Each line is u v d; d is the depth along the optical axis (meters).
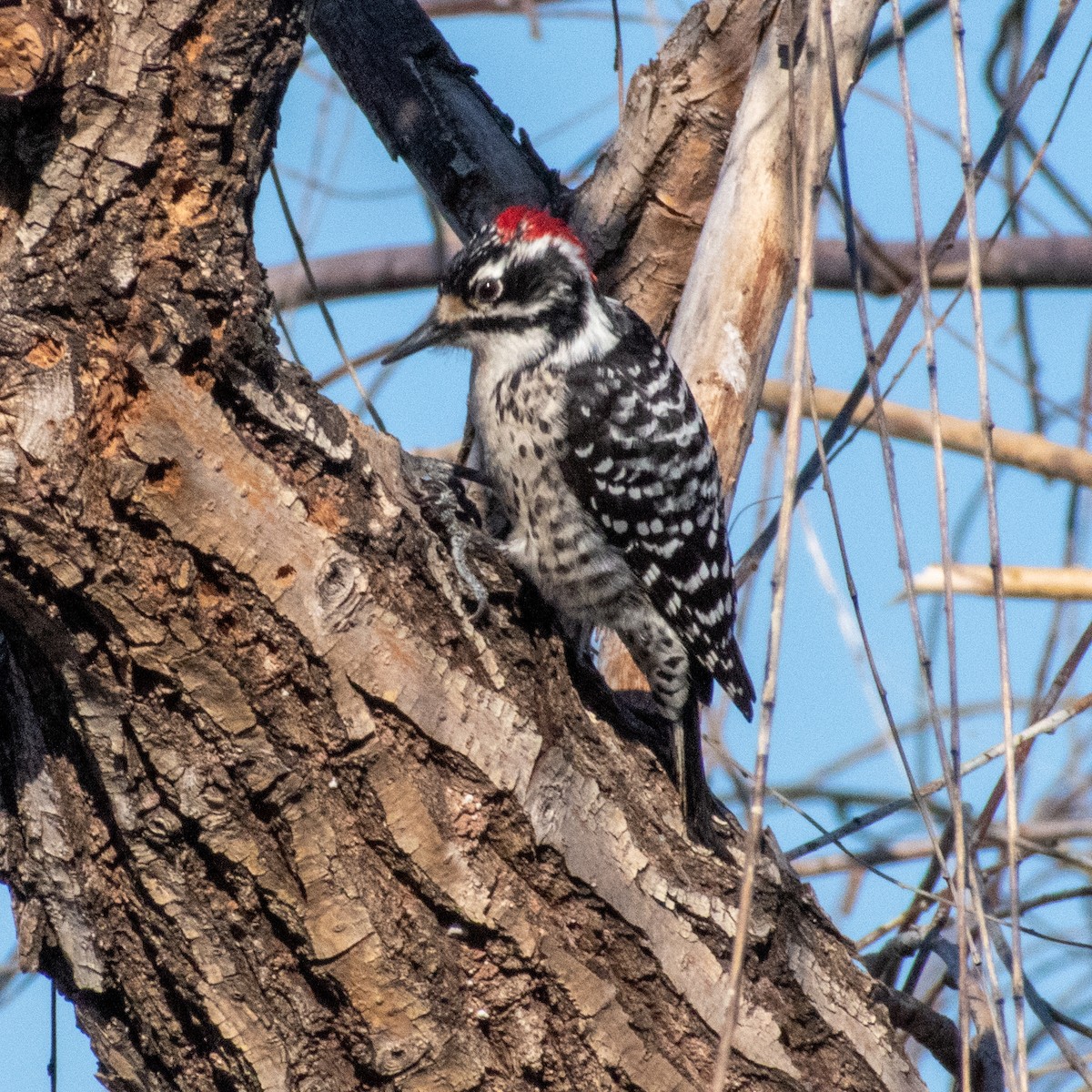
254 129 4.91
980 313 4.91
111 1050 5.77
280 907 5.14
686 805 6.22
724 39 8.12
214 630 4.88
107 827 5.30
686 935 5.71
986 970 4.66
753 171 7.55
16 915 5.62
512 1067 5.45
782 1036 5.93
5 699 5.39
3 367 4.48
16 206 4.61
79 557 4.59
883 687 5.31
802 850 7.12
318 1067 5.33
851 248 5.22
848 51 7.25
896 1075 6.24
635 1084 5.59
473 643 5.50
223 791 5.02
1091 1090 6.54
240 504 4.77
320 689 5.02
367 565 5.21
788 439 4.48
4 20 4.37
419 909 5.27
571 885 5.50
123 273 4.60
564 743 5.66
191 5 4.66
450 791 5.32
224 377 4.83
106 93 4.57
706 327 7.70
